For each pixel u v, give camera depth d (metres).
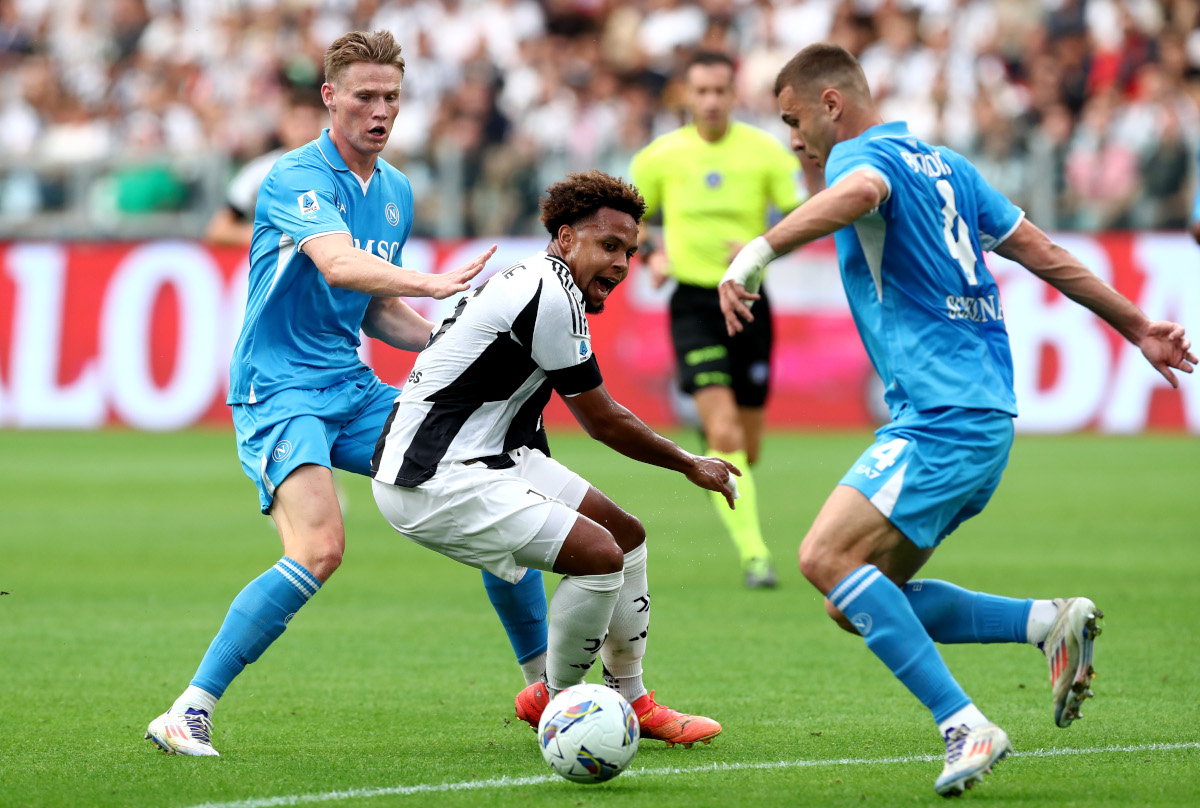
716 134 29.94
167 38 74.06
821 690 18.94
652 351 55.22
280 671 20.33
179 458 50.62
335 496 16.16
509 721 17.09
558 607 14.95
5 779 14.07
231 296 57.12
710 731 15.77
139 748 15.54
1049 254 15.15
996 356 14.59
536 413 15.59
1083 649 13.84
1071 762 14.71
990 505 39.50
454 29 71.81
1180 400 54.56
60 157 61.03
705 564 31.94
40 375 58.56
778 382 55.94
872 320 14.48
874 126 14.80
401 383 55.09
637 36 70.50
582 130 65.12
